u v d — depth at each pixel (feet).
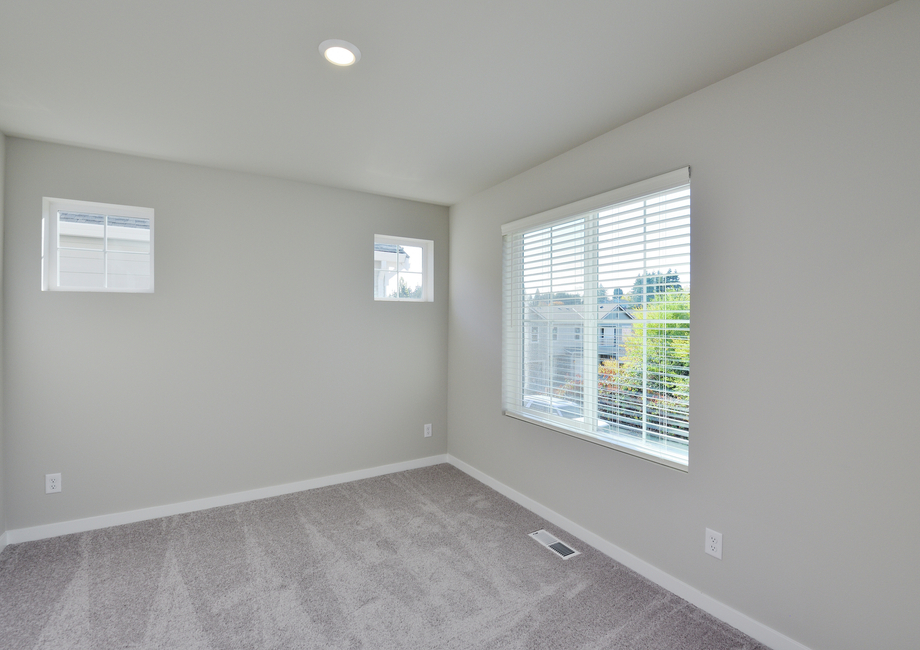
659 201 7.36
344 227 11.74
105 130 8.09
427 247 13.34
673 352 7.13
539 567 7.79
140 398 9.46
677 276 7.06
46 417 8.68
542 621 6.41
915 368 4.68
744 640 6.02
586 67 6.09
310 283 11.30
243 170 10.28
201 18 5.04
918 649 4.69
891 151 4.82
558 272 9.45
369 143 8.71
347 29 5.27
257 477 10.72
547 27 5.22
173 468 9.80
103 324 9.12
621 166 7.91
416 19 5.08
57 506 8.78
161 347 9.64
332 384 11.67
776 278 5.78
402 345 12.73
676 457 7.14
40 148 8.56
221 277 10.24
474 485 11.68
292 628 6.26
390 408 12.58
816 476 5.43
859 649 5.08
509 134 8.28
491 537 8.86
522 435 10.39
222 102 7.06
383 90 6.71
